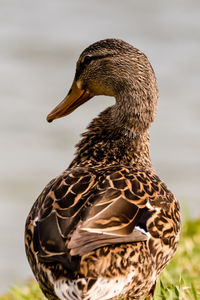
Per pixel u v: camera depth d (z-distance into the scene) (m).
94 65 11.98
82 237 8.65
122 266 9.00
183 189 29.25
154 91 11.73
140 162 11.27
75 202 9.29
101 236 8.73
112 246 8.98
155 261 9.59
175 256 13.55
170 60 46.12
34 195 30.33
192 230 15.12
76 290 8.79
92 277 8.80
